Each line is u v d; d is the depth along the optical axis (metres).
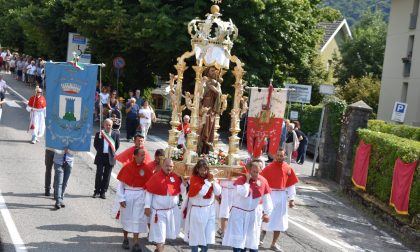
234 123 11.31
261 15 26.56
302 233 12.38
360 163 17.02
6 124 22.34
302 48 29.97
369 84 38.38
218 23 11.01
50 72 11.44
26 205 11.73
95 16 26.48
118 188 9.66
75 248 9.45
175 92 11.17
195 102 10.91
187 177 10.50
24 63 44.28
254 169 9.42
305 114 29.22
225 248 10.46
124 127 27.75
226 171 10.83
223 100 11.39
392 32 35.84
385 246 12.24
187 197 9.68
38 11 37.53
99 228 10.73
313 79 38.88
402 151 14.14
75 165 16.23
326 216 14.55
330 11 33.00
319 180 20.39
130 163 9.69
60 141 11.49
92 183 14.34
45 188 12.65
